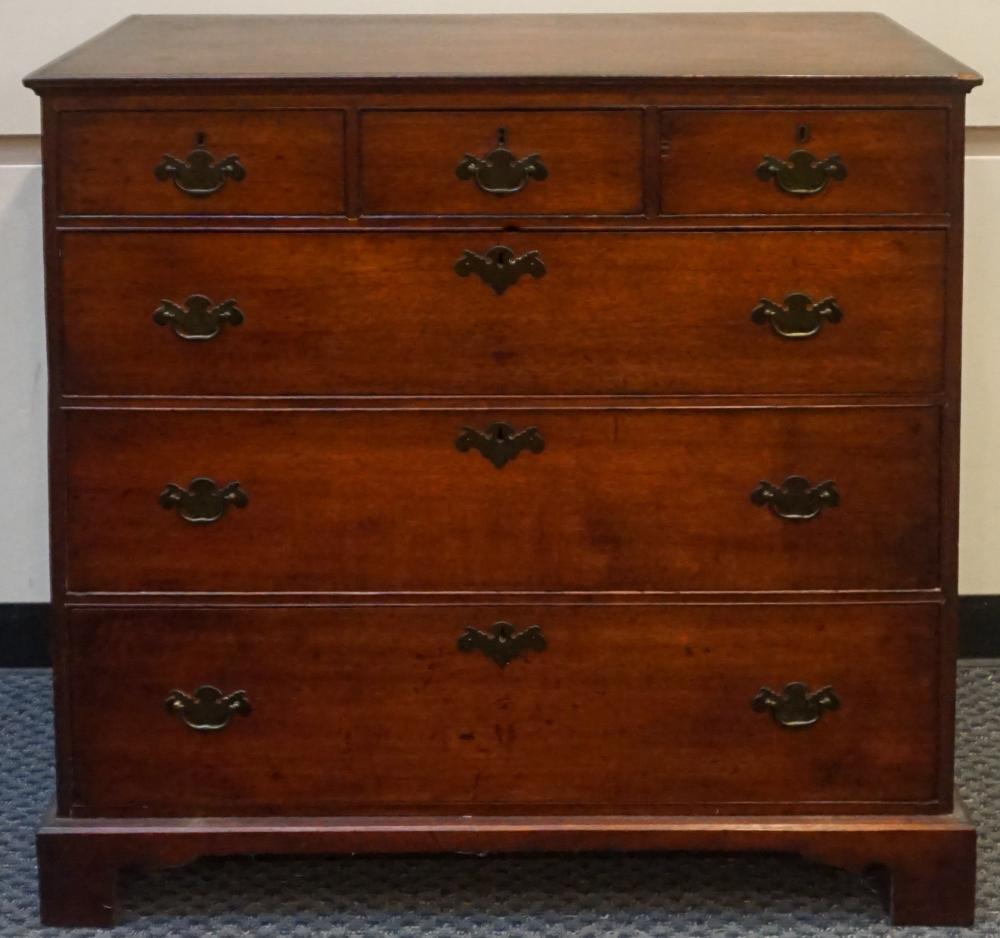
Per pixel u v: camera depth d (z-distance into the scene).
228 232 1.93
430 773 2.04
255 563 1.99
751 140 1.90
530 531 1.99
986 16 2.56
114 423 1.97
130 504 1.98
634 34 2.24
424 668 2.01
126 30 2.28
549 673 2.01
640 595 2.00
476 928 2.06
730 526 1.98
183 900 2.13
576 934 2.04
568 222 1.92
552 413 1.96
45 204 1.93
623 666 2.01
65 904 2.05
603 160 1.91
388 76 1.88
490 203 1.92
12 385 2.68
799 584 2.00
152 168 1.91
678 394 1.96
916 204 1.92
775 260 1.93
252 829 2.03
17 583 2.74
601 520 1.98
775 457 1.97
